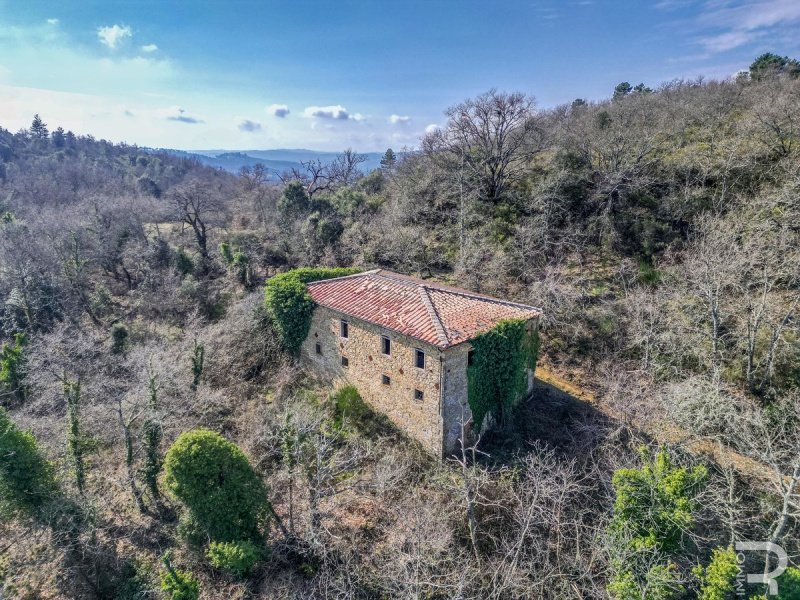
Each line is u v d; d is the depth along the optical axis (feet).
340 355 82.33
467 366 68.39
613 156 125.39
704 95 154.61
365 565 55.16
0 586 57.21
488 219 135.54
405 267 127.65
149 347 90.48
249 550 52.49
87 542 58.70
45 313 120.06
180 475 53.72
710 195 111.55
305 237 143.23
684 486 47.44
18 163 303.27
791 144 110.52
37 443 63.72
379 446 71.10
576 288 102.22
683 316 83.41
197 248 174.50
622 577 44.93
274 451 68.33
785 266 82.58
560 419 75.31
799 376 71.72
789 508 55.11
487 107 138.41
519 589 49.24
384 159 280.92
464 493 52.85
